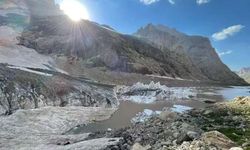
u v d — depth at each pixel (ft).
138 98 180.45
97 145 63.10
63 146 65.31
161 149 55.52
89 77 303.27
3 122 87.35
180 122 82.02
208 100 185.26
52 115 104.83
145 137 67.72
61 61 339.36
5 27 387.55
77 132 90.12
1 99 104.58
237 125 79.61
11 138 72.54
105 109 132.16
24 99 113.39
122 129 84.02
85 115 113.09
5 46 299.99
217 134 55.72
